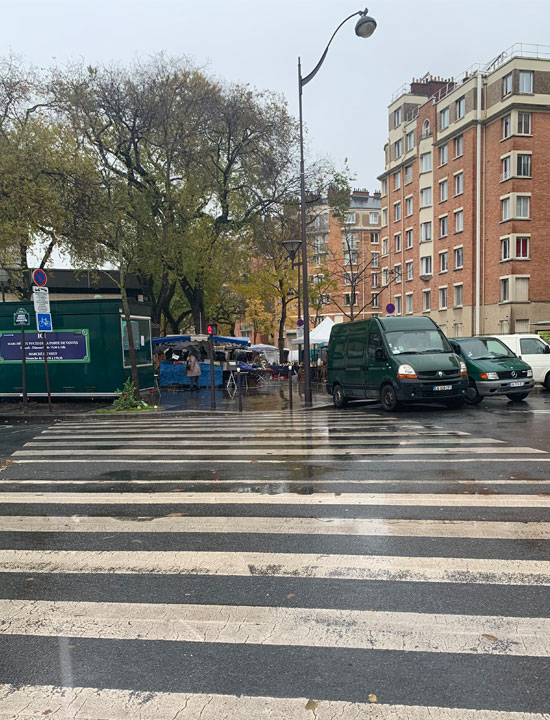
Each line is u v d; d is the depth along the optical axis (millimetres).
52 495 6309
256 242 29734
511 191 35719
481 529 4777
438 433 10047
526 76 35531
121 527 5082
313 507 5535
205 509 5570
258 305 47312
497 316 37031
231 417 14406
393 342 14086
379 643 2992
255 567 4066
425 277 38219
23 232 18047
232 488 6395
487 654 2863
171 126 24281
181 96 24359
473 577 3803
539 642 2971
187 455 8602
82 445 9930
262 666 2799
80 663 2865
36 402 18016
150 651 2967
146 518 5332
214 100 25062
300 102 16828
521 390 15000
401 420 12125
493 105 37219
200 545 4555
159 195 24234
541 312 35781
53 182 18391
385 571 3934
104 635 3146
